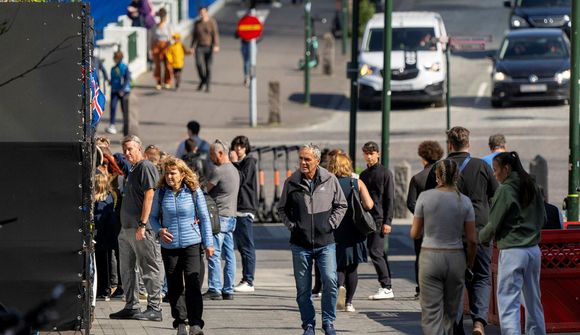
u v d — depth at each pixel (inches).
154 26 4074.8
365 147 1581.0
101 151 1537.9
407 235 2401.6
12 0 1289.4
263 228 2517.2
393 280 1847.9
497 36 4940.9
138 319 1414.9
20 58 1177.4
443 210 1131.3
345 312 1481.3
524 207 1160.8
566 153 3036.4
